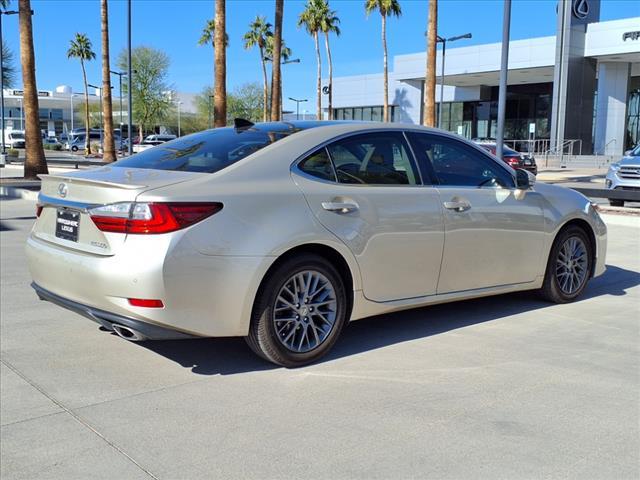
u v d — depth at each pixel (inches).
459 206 198.2
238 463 122.9
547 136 2020.2
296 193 167.9
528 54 1665.8
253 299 159.8
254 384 162.1
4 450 128.2
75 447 129.5
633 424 140.0
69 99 4530.0
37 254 174.6
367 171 185.0
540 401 151.9
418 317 223.1
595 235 246.8
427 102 911.0
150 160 185.5
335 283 175.3
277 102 1112.2
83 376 167.6
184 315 151.7
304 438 133.0
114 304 151.8
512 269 217.8
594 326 213.9
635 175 587.5
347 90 2415.1
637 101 1868.8
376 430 136.6
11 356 182.5
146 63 2755.9
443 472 119.5
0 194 711.1
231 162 168.6
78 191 165.3
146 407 148.4
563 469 120.6
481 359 180.9
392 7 1861.5
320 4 2126.0
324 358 181.0
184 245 149.5
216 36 850.8
